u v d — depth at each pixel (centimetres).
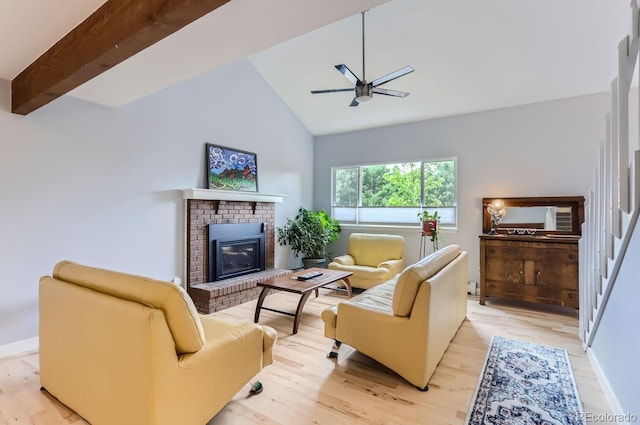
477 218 484
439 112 502
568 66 380
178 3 142
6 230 272
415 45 392
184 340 157
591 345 266
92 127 326
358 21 378
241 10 178
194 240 414
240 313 384
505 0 321
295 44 438
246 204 487
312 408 198
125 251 352
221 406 178
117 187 346
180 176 407
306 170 629
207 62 246
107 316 159
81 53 201
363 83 342
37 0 178
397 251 502
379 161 573
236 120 482
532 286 393
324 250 591
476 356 268
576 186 421
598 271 249
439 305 241
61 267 209
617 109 212
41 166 292
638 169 183
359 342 246
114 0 177
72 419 187
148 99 374
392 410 196
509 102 453
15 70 258
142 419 147
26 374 241
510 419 187
